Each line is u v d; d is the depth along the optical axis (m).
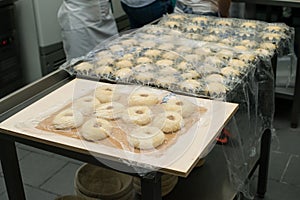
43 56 3.23
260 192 2.14
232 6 2.88
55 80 1.48
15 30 3.12
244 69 1.54
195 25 2.00
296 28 2.80
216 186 1.57
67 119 1.18
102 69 1.51
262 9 3.03
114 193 1.43
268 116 1.85
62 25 2.94
